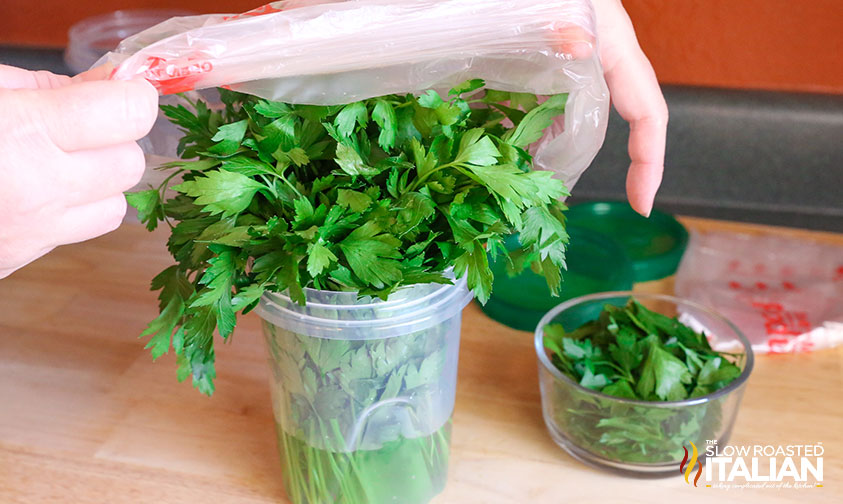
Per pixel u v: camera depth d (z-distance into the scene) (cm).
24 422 68
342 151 46
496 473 63
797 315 79
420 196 46
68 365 74
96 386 72
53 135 40
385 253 44
